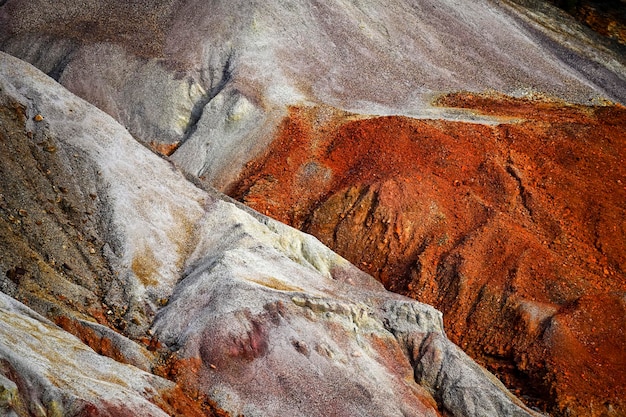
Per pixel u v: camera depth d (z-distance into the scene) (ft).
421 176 117.08
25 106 94.17
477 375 87.92
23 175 88.48
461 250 107.96
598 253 110.11
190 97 136.15
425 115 130.82
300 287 89.71
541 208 114.52
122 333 81.76
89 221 90.22
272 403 79.05
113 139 98.78
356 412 80.53
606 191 116.67
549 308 101.35
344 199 115.03
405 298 95.71
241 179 124.06
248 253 91.20
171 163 104.53
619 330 98.53
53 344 70.13
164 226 93.91
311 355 82.79
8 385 60.95
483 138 123.65
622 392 92.53
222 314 82.17
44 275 81.20
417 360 89.04
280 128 127.75
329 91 136.67
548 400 93.66
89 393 65.92
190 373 79.41
